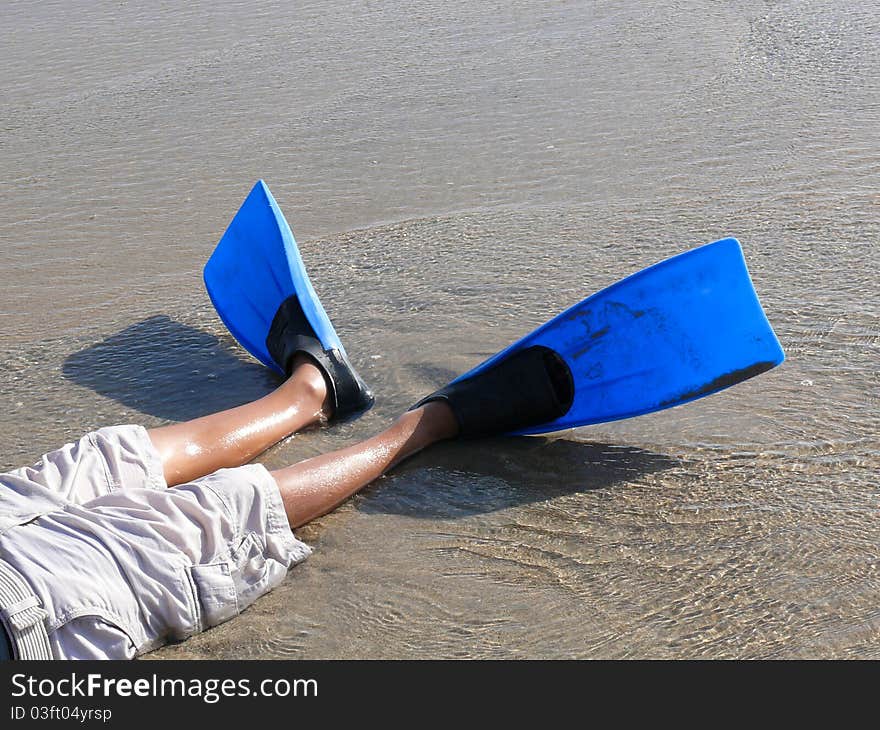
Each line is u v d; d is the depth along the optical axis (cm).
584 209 473
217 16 866
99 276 450
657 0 827
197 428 292
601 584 243
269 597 248
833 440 294
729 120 568
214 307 399
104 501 245
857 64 639
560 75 670
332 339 341
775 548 250
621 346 308
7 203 535
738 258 301
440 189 514
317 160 565
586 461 299
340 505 282
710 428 308
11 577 213
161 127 630
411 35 782
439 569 253
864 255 397
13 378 366
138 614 227
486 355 356
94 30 845
